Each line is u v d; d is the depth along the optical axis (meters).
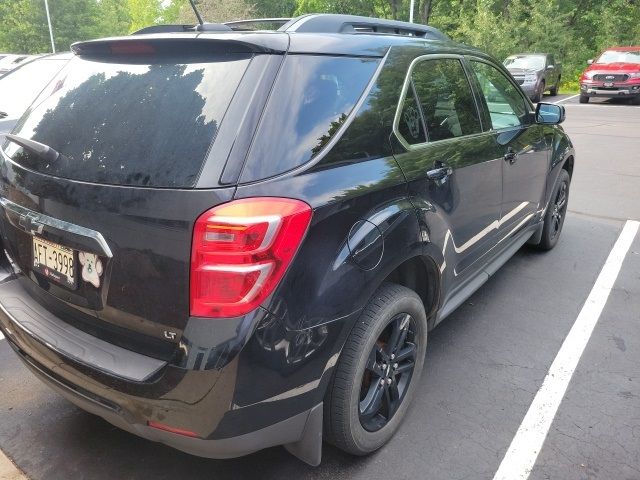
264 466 2.40
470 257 3.16
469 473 2.34
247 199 1.77
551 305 3.88
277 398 1.88
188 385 1.76
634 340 3.40
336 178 2.04
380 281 2.18
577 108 17.00
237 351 1.74
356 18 2.72
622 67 17.83
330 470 2.37
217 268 1.73
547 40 24.75
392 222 2.23
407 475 2.34
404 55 2.65
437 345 3.36
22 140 2.19
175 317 1.80
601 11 26.56
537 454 2.44
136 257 1.85
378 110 2.37
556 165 4.51
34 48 36.03
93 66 2.34
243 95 1.90
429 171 2.56
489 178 3.21
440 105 2.89
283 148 1.91
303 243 1.86
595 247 5.03
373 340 2.21
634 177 7.74
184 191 1.77
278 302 1.80
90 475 2.35
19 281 2.50
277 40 2.06
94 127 2.11
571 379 3.00
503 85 3.78
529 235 4.32
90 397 1.98
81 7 37.19
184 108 1.95
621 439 2.53
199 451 1.87
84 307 2.05
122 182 1.90
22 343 2.21
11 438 2.56
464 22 26.03
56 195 2.05
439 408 2.76
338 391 2.17
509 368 3.11
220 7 29.48
